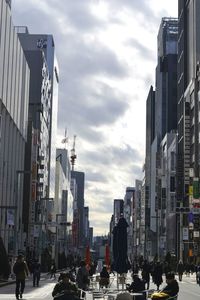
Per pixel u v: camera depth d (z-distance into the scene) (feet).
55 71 607.78
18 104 311.27
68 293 44.11
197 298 117.08
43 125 460.55
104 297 71.51
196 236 352.28
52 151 565.12
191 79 453.99
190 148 430.20
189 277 262.67
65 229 568.41
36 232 331.36
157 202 558.56
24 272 98.63
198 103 410.31
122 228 109.60
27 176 363.76
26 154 368.68
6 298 103.14
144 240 650.43
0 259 159.12
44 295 119.03
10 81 281.74
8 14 272.51
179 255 426.51
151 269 160.86
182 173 444.14
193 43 468.75
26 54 448.65
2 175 264.93
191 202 358.02
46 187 492.95
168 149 515.91
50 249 449.48
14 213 215.51
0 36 252.01
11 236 267.80
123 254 108.47
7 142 277.85
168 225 496.64
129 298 44.68
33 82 443.32
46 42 573.74
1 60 254.27
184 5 516.73
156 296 59.77
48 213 494.18
